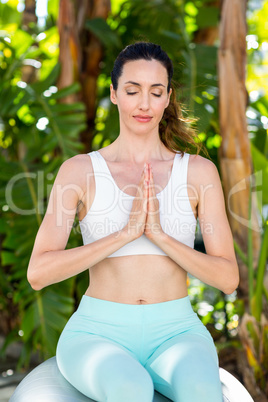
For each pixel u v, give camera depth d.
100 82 4.50
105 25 3.79
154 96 1.66
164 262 1.62
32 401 1.50
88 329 1.58
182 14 3.79
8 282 4.06
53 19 4.38
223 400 1.50
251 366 2.87
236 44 2.96
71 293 3.35
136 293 1.59
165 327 1.58
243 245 2.95
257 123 3.69
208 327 4.14
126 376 1.32
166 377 1.43
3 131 4.10
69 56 3.68
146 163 1.58
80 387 1.46
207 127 3.36
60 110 3.48
